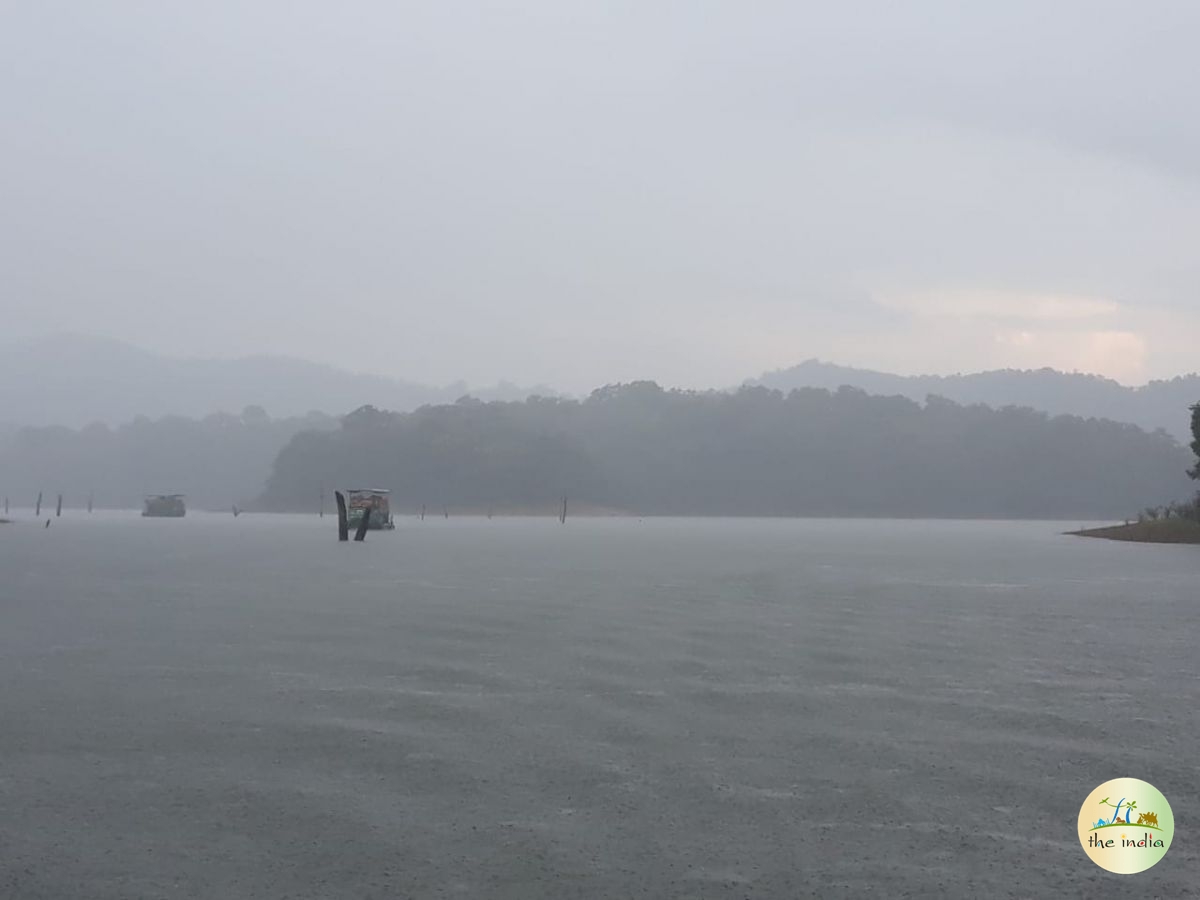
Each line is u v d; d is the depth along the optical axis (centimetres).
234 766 879
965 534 8306
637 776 850
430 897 607
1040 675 1309
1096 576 3056
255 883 627
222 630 1712
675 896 610
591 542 5688
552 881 631
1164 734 995
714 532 8425
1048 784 830
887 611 2033
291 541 5547
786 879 635
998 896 612
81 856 671
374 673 1309
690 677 1285
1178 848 691
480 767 876
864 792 809
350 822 737
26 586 2558
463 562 3619
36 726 1020
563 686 1226
